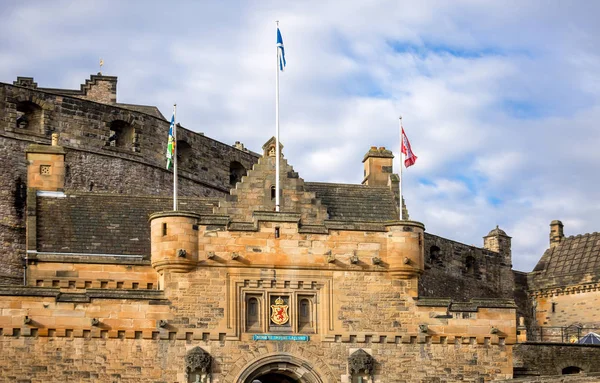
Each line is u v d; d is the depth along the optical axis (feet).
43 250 235.81
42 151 256.32
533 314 371.97
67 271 229.86
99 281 229.86
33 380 204.95
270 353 212.84
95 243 239.71
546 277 372.38
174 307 211.00
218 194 325.01
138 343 209.26
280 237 215.72
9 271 281.13
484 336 217.36
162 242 212.02
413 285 217.97
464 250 353.51
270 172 237.66
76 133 299.79
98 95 349.41
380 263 217.36
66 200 250.16
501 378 216.13
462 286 350.02
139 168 307.17
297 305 215.31
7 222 283.79
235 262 213.87
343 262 216.54
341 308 215.72
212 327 211.61
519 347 272.92
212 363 211.00
